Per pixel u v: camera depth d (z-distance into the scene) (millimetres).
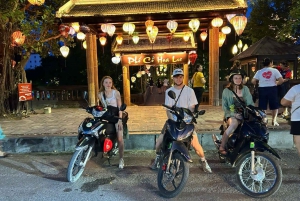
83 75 26188
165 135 4156
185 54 13688
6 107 10062
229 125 4480
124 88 14055
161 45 14102
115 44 14734
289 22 11438
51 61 27906
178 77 4367
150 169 5199
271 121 7410
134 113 10086
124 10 10844
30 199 4008
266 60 6875
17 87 10367
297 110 4301
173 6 10883
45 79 27969
